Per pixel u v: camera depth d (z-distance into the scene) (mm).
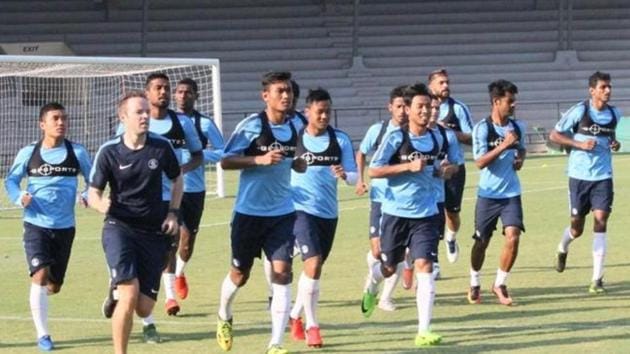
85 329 16734
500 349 14578
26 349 15336
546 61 66812
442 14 68812
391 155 15336
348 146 15633
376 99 64438
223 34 67562
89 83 43750
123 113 13203
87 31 67625
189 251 18859
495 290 18359
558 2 69438
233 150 14555
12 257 24984
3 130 44594
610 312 17328
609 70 66500
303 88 65000
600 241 19312
